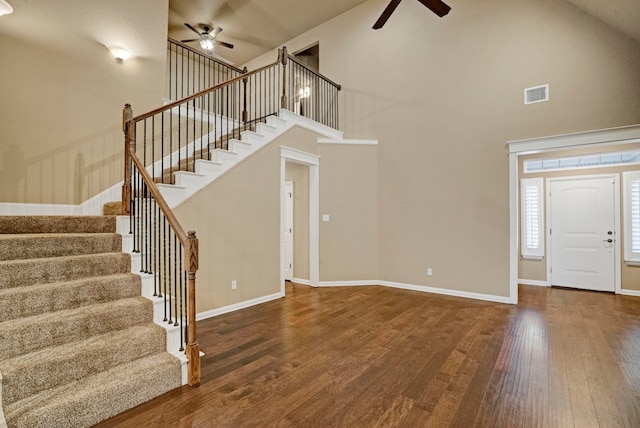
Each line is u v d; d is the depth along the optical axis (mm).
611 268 5137
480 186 4711
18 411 1654
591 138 3910
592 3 3723
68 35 3549
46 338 2021
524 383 2311
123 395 1944
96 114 3756
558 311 4078
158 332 2354
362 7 6012
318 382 2318
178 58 7062
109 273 2658
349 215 5629
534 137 4281
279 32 6867
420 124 5277
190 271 2256
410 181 5359
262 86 7664
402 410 1992
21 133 3240
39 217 2779
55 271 2383
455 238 4914
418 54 5328
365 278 5656
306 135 5305
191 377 2258
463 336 3219
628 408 2004
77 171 3609
